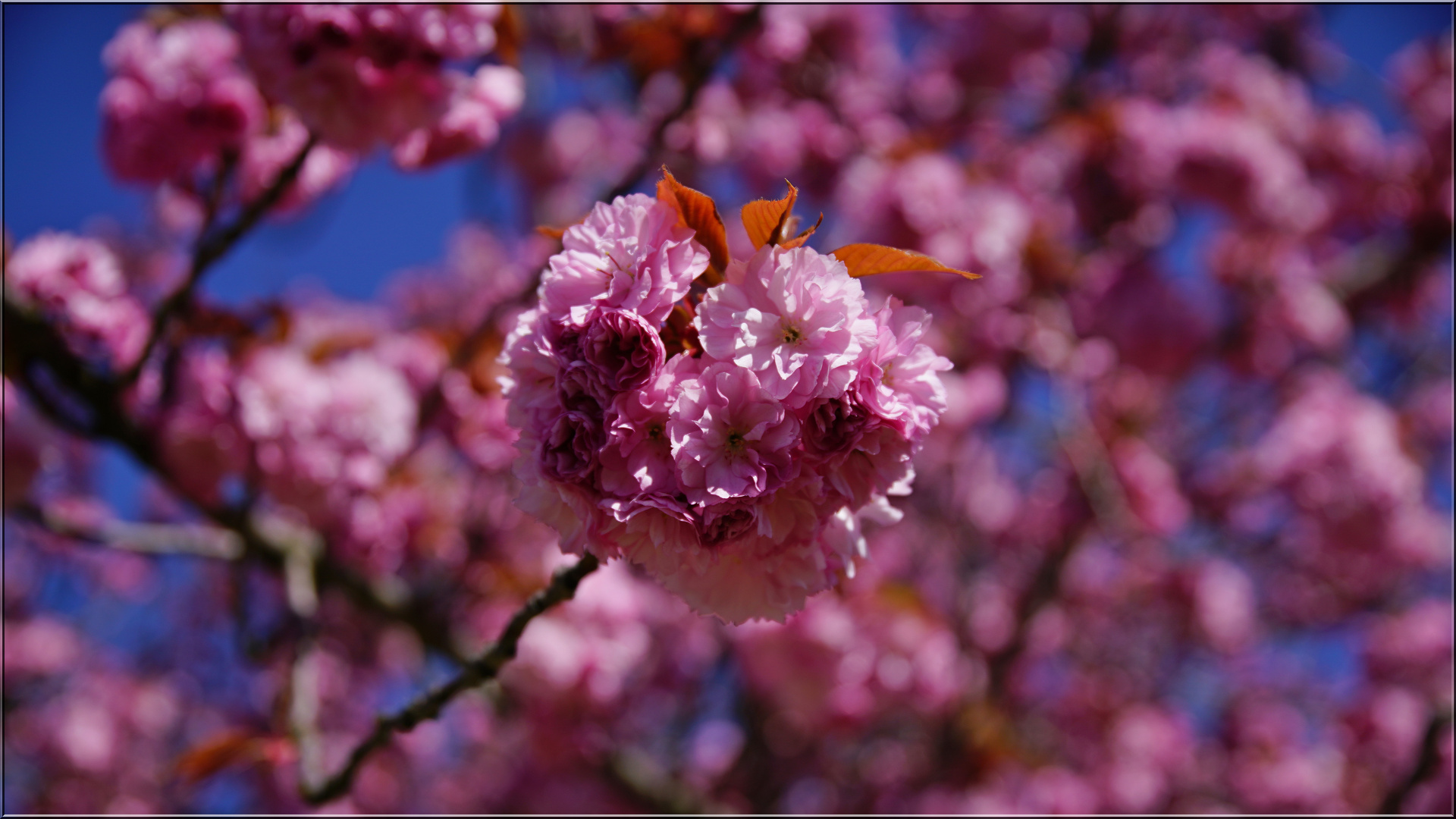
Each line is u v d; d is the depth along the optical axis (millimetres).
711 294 1427
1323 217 6891
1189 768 7090
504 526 4402
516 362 1521
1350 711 6832
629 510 1393
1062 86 7250
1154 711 7266
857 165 5207
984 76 7227
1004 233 5020
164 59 2943
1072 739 7082
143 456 3391
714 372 1398
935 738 5895
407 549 4293
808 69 5738
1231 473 7168
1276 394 7461
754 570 1539
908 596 4574
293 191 3264
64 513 4352
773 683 4664
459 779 6703
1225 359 7117
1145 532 5871
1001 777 5719
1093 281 6426
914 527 7031
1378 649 7078
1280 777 7008
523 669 4020
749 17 3383
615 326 1414
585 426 1415
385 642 6023
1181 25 7375
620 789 4973
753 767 6348
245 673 7023
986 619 6902
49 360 3086
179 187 3135
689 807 4766
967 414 5383
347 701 6535
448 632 4176
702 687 6402
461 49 2492
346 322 7453
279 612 4891
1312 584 7945
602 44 3664
